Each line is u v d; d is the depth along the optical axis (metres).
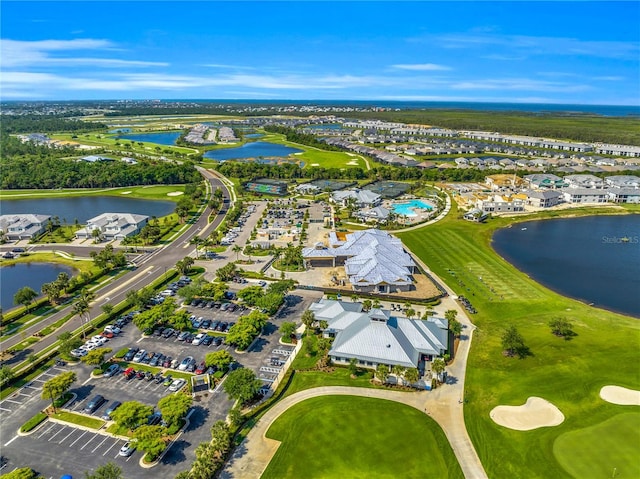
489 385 111.31
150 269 189.88
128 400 104.69
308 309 145.38
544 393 108.00
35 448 89.88
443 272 186.50
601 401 105.00
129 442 89.06
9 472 83.31
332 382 112.19
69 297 161.88
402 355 116.62
